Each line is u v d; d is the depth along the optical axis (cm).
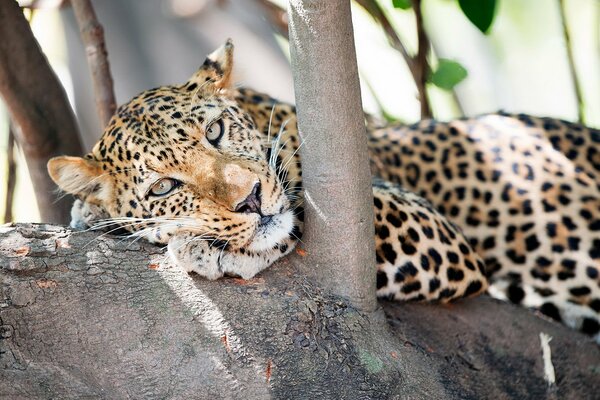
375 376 691
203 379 653
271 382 662
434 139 996
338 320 705
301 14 639
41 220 953
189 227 724
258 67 1345
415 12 1049
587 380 836
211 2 1341
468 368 790
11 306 630
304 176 704
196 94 793
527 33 2289
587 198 948
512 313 855
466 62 2148
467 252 845
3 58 905
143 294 664
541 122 1000
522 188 959
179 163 749
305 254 728
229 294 688
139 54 1345
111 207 773
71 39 1272
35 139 931
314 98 662
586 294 929
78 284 651
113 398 634
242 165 742
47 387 618
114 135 777
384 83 1914
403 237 808
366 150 688
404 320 800
